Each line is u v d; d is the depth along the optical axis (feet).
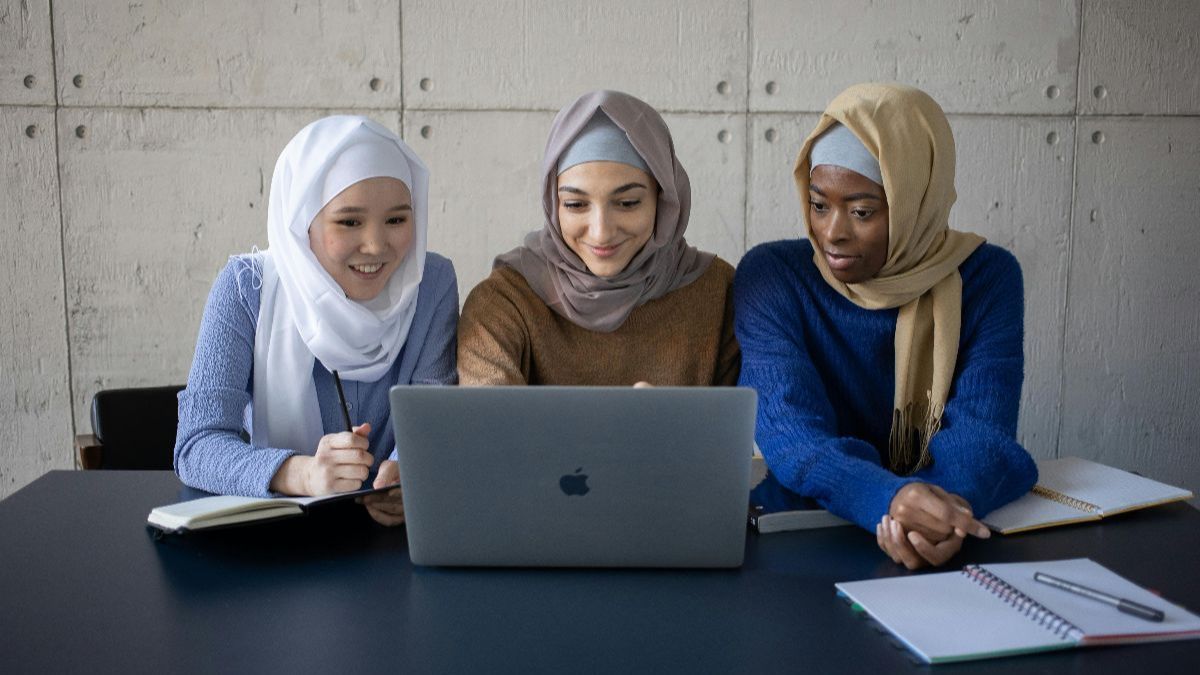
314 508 4.43
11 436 9.49
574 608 3.57
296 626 3.42
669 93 9.55
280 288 5.85
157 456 7.35
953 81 9.65
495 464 3.81
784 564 3.99
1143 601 3.46
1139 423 10.16
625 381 6.10
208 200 9.37
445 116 9.46
